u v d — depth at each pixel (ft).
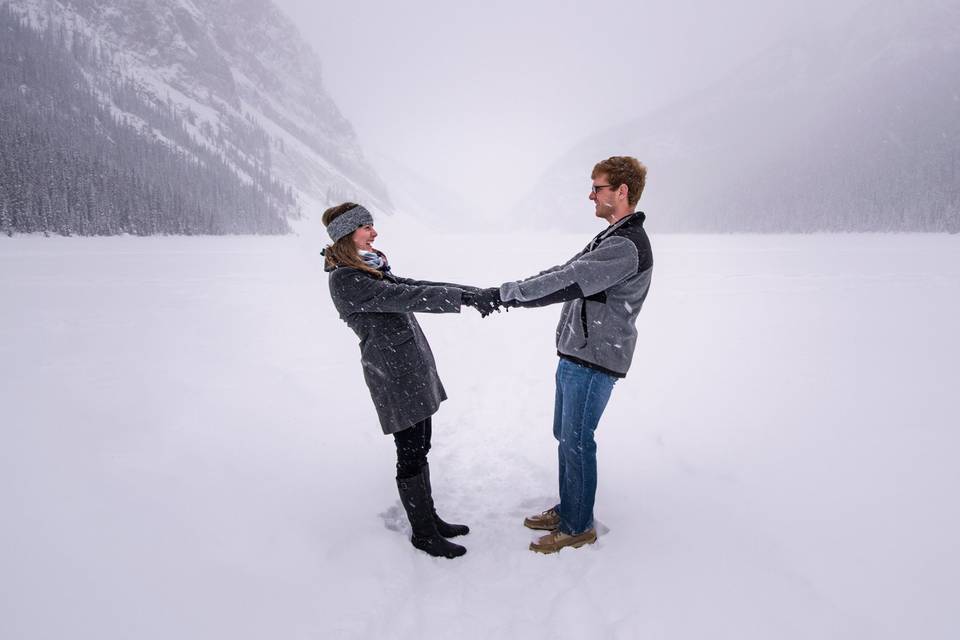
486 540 9.87
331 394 18.92
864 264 91.09
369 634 7.23
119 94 512.22
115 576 7.93
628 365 8.93
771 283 59.47
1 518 9.21
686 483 11.72
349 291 8.50
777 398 17.95
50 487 10.50
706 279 65.36
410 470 9.16
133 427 14.49
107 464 11.87
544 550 9.20
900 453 13.02
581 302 8.67
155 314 36.88
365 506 10.99
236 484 11.44
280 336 29.73
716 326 32.17
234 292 51.16
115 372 20.74
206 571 8.28
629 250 8.08
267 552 9.01
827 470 12.15
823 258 112.06
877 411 16.47
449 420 16.67
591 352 8.60
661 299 45.11
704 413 16.44
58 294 47.42
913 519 9.83
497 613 7.70
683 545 9.22
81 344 26.37
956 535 9.23
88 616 7.07
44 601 7.25
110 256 112.16
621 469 12.62
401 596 8.14
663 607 7.59
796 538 9.34
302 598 7.92
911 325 32.42
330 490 11.59
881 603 7.58
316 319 35.81
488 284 69.26
